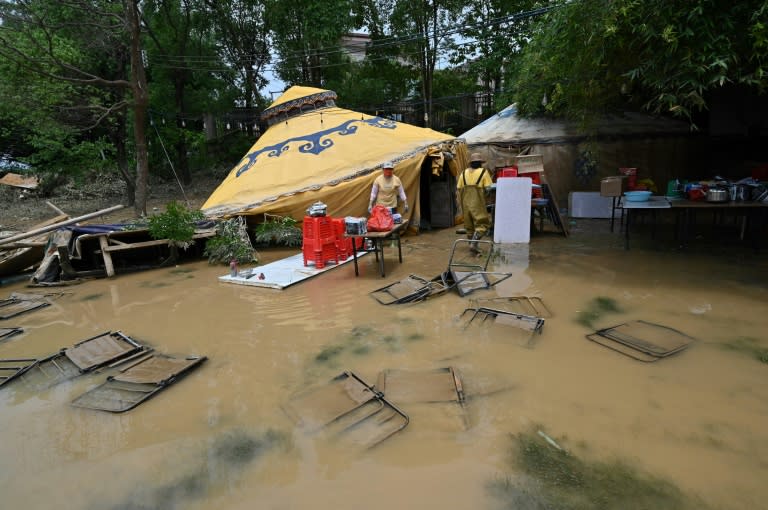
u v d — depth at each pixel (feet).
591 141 33.65
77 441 9.43
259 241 30.76
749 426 8.74
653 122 37.76
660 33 15.70
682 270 19.42
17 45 39.04
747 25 14.93
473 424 9.20
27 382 12.36
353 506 7.19
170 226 26.20
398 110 71.36
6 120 55.83
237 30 67.62
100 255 26.35
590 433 8.75
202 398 10.87
